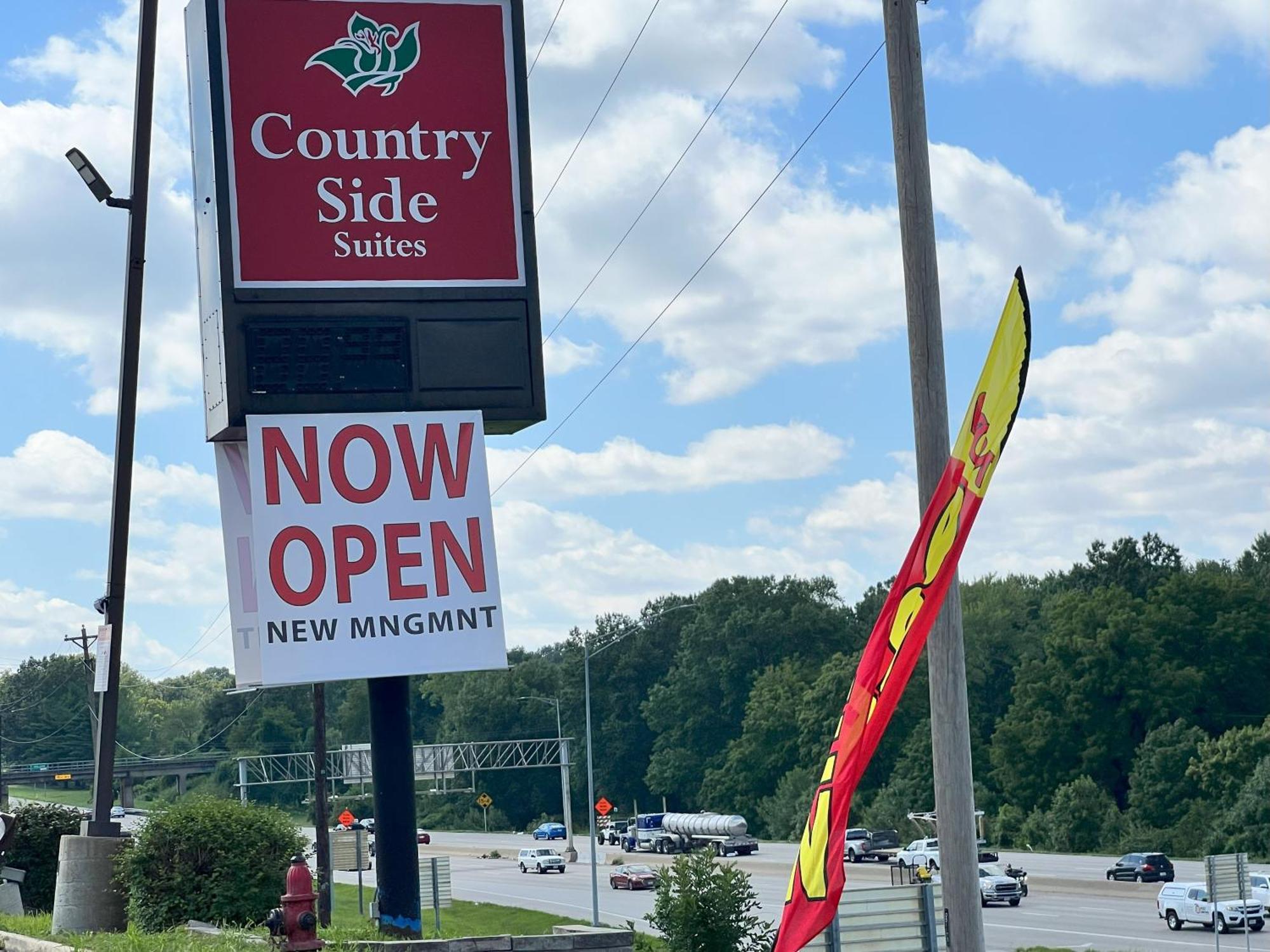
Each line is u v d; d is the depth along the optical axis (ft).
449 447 53.47
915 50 37.76
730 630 441.68
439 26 55.42
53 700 624.18
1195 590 318.04
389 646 51.85
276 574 51.37
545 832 370.53
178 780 480.64
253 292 52.70
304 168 53.62
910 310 36.88
